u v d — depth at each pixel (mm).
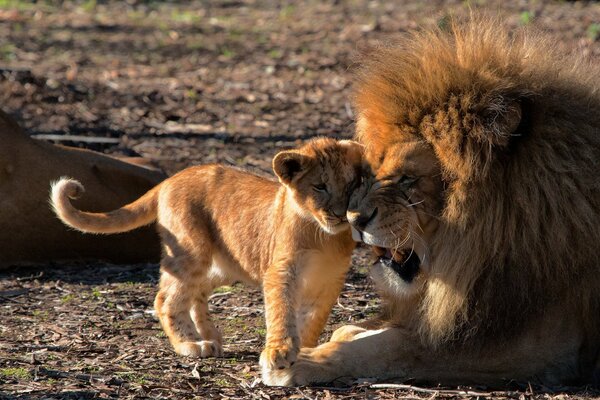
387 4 38688
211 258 10625
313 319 9938
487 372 9211
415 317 9414
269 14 39344
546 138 8828
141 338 11094
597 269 8906
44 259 14398
